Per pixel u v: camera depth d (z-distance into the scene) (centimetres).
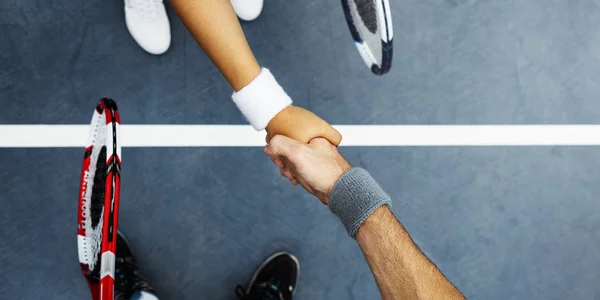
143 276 211
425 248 225
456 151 227
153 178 212
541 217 230
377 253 97
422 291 95
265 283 212
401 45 226
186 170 214
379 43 141
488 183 228
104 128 122
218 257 215
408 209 224
